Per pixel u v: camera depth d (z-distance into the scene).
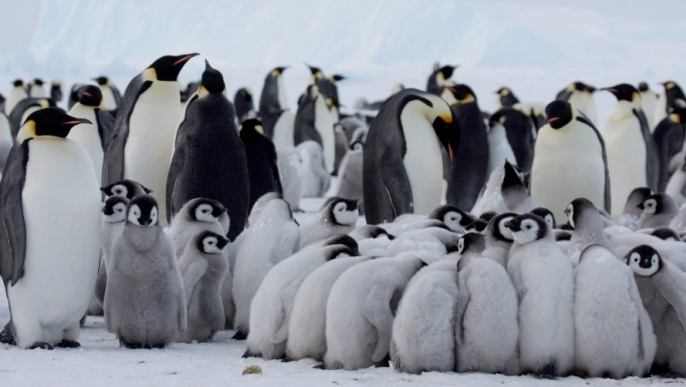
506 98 65.38
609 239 16.98
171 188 24.38
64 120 15.52
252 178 29.75
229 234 24.58
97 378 12.46
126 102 25.47
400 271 13.67
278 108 77.25
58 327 15.77
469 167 36.50
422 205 28.30
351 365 13.18
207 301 16.36
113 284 15.19
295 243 17.28
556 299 12.81
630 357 12.73
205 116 24.20
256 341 14.31
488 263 12.96
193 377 12.53
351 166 36.50
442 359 12.75
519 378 12.56
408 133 27.91
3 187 15.41
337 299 13.27
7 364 13.57
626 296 12.76
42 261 15.28
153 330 15.26
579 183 28.86
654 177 37.09
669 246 15.90
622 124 36.50
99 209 15.78
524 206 21.56
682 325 13.26
